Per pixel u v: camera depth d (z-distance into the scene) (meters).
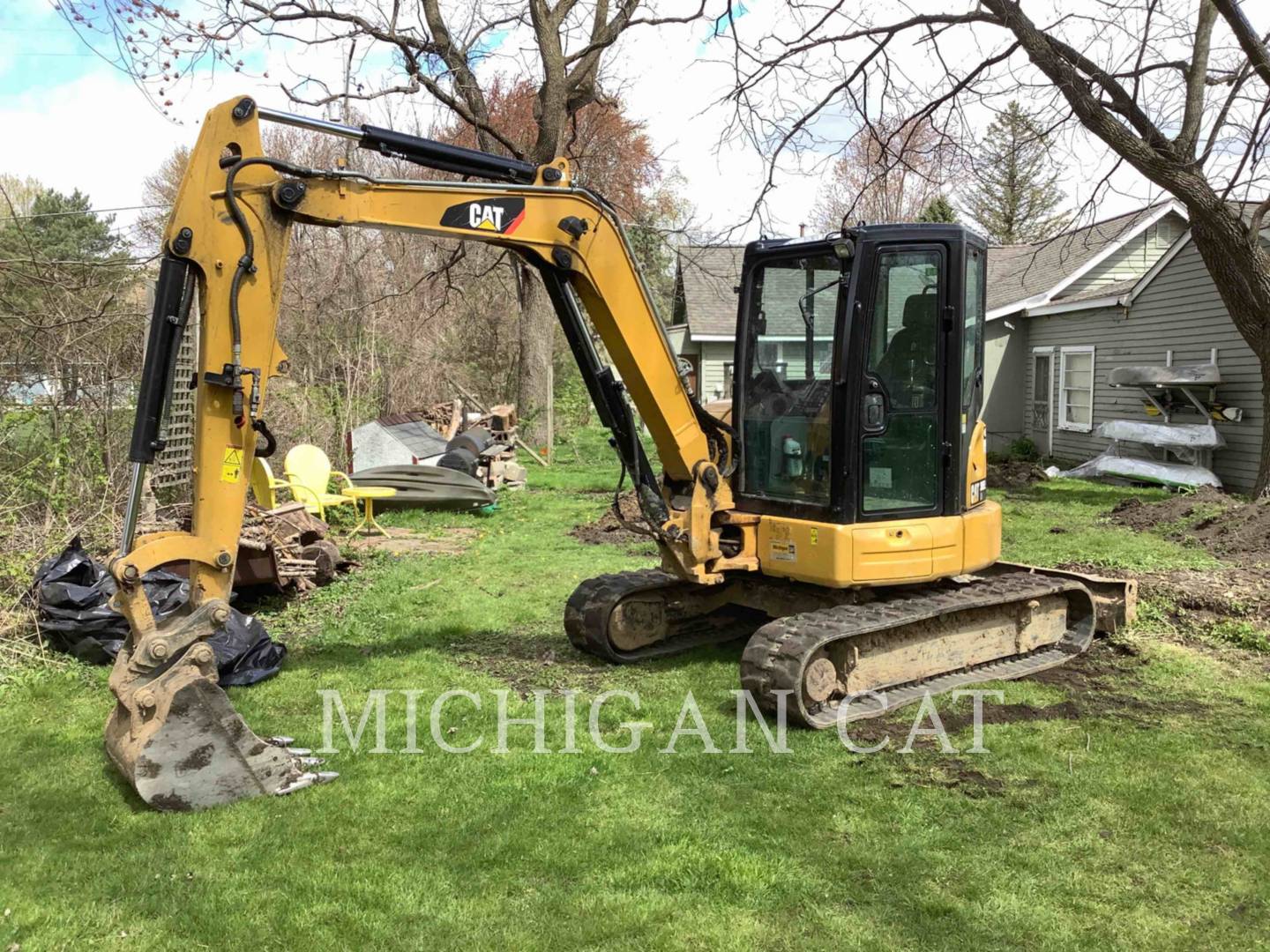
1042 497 13.13
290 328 16.25
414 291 18.56
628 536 10.30
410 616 7.04
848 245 4.99
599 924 3.10
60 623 5.59
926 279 5.27
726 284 24.75
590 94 16.59
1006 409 18.41
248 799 3.96
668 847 3.60
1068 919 3.15
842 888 3.33
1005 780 4.21
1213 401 12.94
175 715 3.80
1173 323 13.87
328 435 13.69
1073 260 17.78
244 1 10.86
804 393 5.43
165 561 3.88
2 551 6.46
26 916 3.12
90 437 8.05
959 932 3.08
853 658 5.07
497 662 5.97
